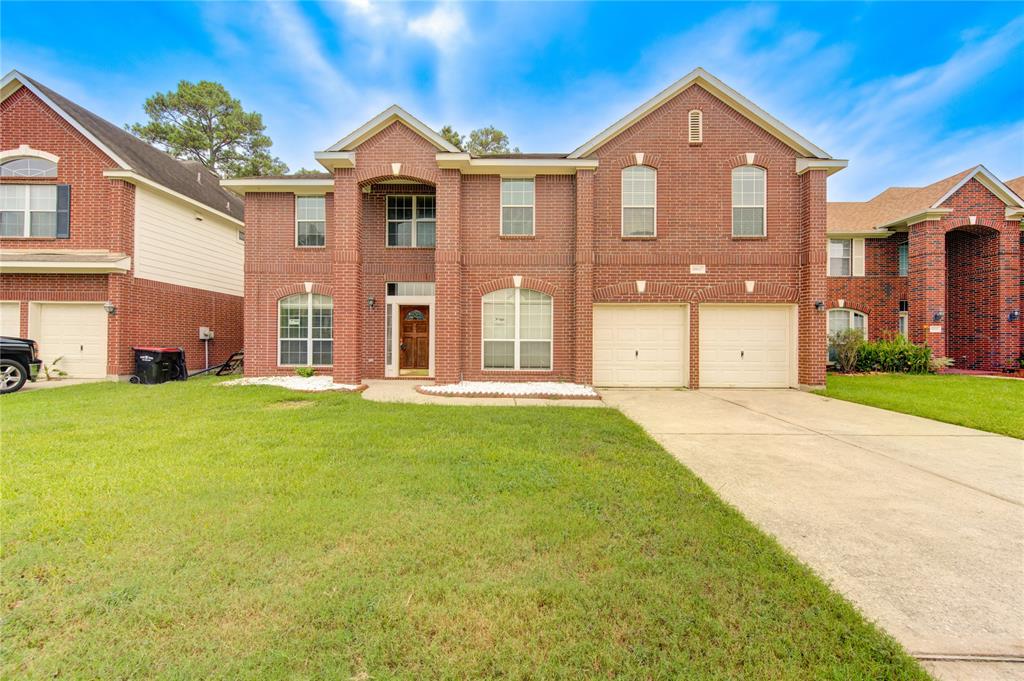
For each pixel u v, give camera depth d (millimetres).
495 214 12234
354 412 7984
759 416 8250
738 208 12141
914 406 8930
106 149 12734
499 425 6984
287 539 3191
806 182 11875
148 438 5973
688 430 7098
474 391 10359
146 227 13562
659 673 2025
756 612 2449
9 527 3318
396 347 13273
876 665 2076
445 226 11656
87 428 6547
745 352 12172
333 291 12078
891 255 16969
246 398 9359
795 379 11906
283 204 13414
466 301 12172
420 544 3146
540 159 11812
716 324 12180
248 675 1997
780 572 2857
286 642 2195
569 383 11812
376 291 13273
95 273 12633
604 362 12305
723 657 2125
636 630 2297
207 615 2377
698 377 12062
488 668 2059
